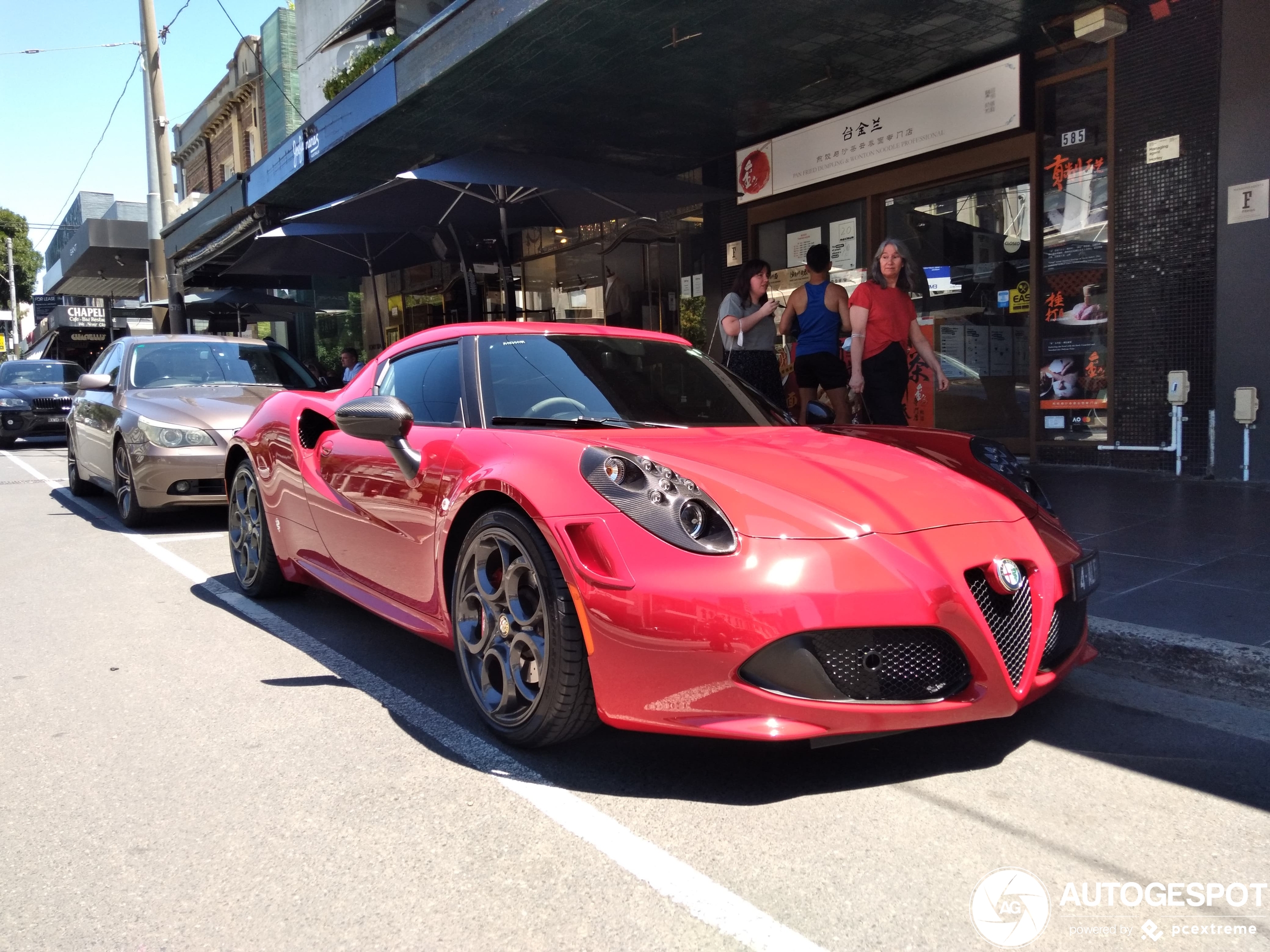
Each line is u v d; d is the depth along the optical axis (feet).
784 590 7.33
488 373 11.00
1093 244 23.67
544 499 8.36
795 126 30.30
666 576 7.57
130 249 71.05
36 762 9.01
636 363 11.94
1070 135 23.91
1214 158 20.83
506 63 24.67
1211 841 7.17
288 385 25.73
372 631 13.46
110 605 15.29
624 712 7.82
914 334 19.83
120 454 23.27
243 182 44.60
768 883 6.63
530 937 6.03
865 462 9.33
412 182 25.44
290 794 8.20
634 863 6.93
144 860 7.13
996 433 26.43
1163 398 22.12
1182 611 11.82
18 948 5.99
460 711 10.18
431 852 7.14
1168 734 9.27
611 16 22.03
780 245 32.50
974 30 22.98
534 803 7.95
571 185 23.88
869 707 7.39
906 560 7.66
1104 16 21.47
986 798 7.90
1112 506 18.54
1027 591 8.32
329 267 35.78
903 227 28.58
